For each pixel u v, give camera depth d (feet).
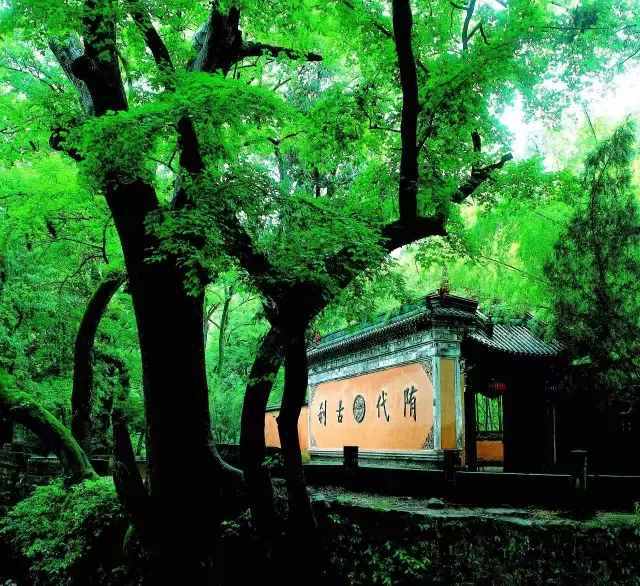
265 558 34.24
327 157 42.14
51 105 39.32
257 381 31.99
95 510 44.27
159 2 33.50
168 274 34.71
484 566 30.55
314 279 29.22
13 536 51.11
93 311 53.67
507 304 58.23
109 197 35.58
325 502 36.78
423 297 60.70
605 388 48.29
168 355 34.63
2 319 68.59
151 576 34.19
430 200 36.83
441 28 37.81
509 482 36.32
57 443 51.11
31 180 46.50
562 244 47.21
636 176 53.11
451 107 35.83
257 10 35.24
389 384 69.77
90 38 31.53
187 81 29.22
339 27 38.34
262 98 28.71
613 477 35.17
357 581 33.19
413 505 37.14
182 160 32.22
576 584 29.17
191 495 34.30
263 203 30.32
